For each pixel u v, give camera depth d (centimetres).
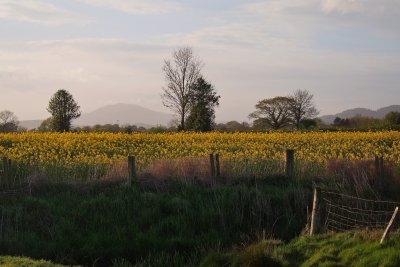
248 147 3512
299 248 1342
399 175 2011
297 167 2202
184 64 7012
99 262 1514
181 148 3512
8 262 1280
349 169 1997
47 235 1636
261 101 9838
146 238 1589
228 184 1967
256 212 1745
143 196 1845
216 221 1705
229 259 1371
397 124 7231
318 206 1492
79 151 3288
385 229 1362
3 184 1995
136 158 2775
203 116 6694
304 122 9362
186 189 1919
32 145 3578
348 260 1203
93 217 1739
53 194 1938
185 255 1523
